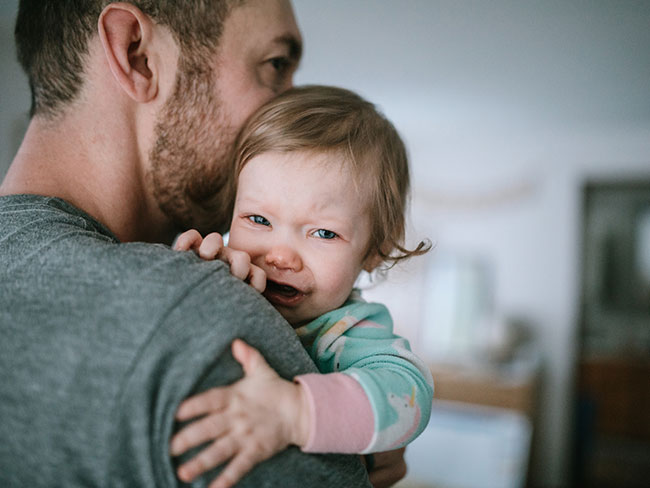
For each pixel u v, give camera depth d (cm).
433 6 260
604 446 495
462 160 482
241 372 49
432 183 489
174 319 47
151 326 46
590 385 505
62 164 69
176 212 85
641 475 443
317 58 333
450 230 482
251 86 87
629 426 493
